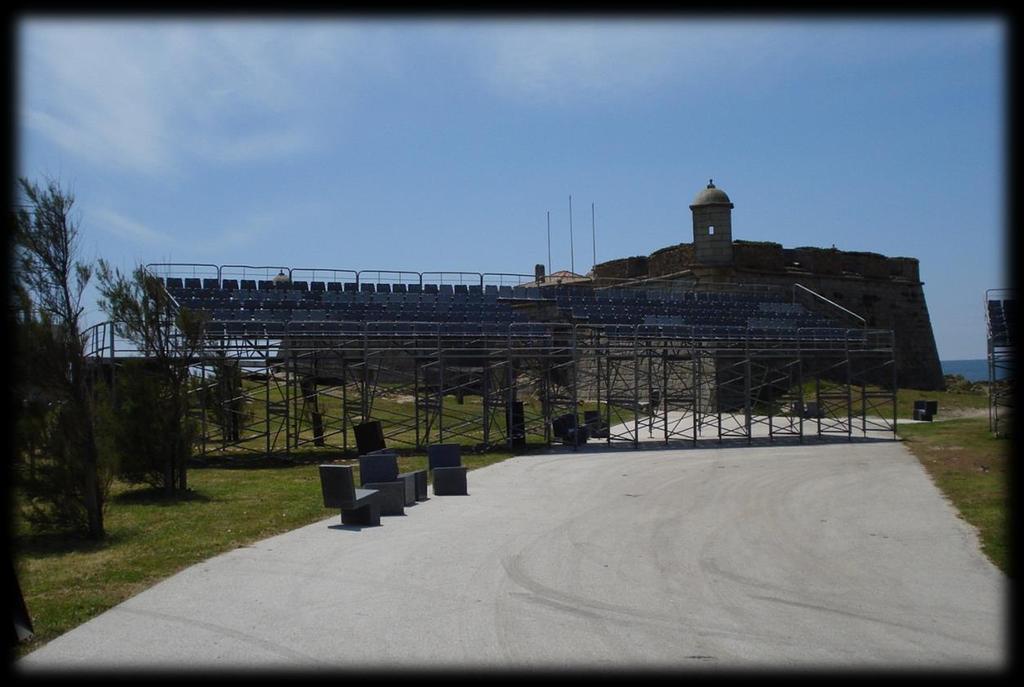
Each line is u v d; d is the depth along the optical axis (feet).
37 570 37.32
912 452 98.94
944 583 37.22
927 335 198.29
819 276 180.45
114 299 62.64
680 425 132.98
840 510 58.39
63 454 44.80
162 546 43.01
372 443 89.66
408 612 31.17
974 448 101.65
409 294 118.11
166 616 30.22
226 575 36.78
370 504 50.29
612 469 82.48
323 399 132.57
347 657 25.93
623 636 28.66
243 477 75.15
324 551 42.34
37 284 46.26
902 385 189.78
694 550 44.19
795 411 139.64
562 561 40.86
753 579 37.81
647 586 36.11
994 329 115.44
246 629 28.73
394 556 41.27
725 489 68.69
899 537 48.55
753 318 140.36
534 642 27.78
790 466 85.61
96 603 31.68
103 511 48.80
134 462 62.39
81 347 47.03
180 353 65.00
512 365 110.83
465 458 91.50
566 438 107.65
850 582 37.37
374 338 100.42
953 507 59.77
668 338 111.34
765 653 26.94
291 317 101.45
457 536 47.06
